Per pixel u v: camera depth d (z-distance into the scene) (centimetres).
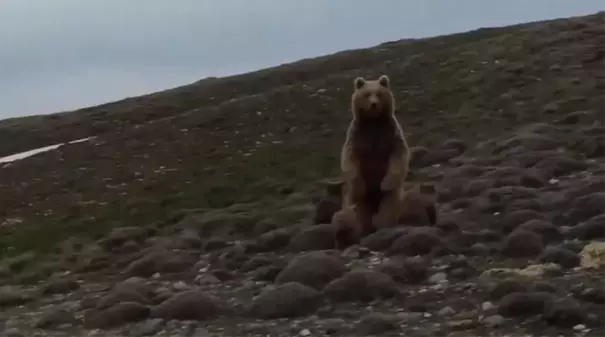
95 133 4784
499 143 2397
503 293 936
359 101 1438
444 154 2512
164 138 3975
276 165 3078
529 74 3753
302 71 5459
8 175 3656
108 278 1478
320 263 1094
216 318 980
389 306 963
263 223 1897
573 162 1883
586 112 2695
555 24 4981
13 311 1248
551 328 806
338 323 894
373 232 1421
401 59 5047
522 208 1445
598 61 3756
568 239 1207
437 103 3647
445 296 977
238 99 4675
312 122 3822
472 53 4581
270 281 1197
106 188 3125
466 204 1620
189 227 2031
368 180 1450
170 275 1349
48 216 2725
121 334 952
